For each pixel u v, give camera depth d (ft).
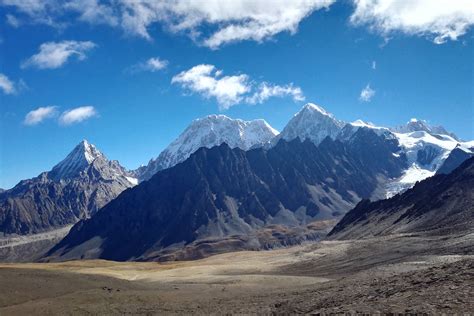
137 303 202.80
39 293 231.50
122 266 582.35
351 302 117.50
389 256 344.08
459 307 81.92
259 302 172.35
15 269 277.23
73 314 182.29
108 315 176.96
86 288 250.57
